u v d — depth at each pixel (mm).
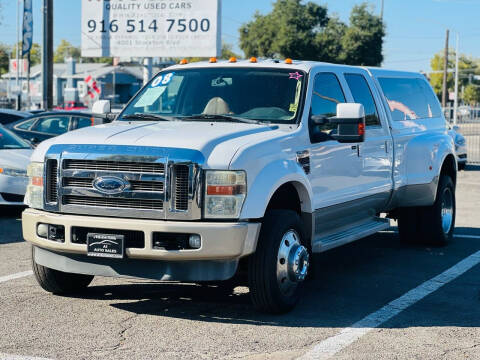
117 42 26422
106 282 7367
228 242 5621
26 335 5559
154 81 7598
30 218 6082
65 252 6008
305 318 6125
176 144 5762
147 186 5707
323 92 7262
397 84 9086
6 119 18109
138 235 5746
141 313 6227
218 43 25656
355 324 5953
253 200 5781
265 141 6117
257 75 7176
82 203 5887
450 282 7562
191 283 7391
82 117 16406
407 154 8898
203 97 7164
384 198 8391
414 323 6008
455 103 59656
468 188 17062
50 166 6004
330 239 7223
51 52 25766
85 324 5875
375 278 7754
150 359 5031
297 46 64500
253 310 6352
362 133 6715
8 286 7129
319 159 6875
